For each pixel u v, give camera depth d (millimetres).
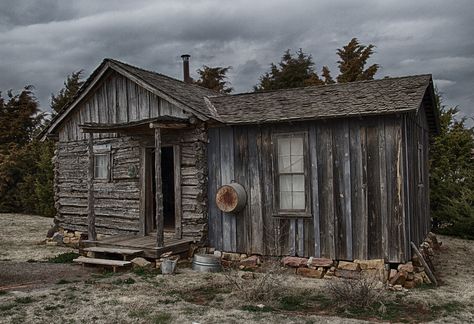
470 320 6898
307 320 6801
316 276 9734
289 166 10445
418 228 11078
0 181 25234
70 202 14516
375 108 9203
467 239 16125
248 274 9539
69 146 14617
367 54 26609
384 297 8031
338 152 9867
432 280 9289
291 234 10375
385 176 9375
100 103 13586
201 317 6930
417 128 11477
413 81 10500
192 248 11305
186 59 16688
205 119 10875
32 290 8391
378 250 9414
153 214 12836
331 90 11367
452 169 17781
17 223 19844
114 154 13289
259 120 10250
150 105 12383
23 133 30594
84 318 6887
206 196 11445
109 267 10391
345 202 9766
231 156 11156
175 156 11805
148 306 7465
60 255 12070
